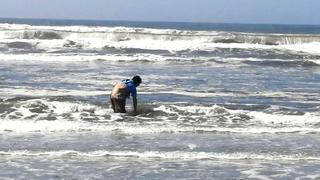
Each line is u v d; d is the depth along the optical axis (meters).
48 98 15.84
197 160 9.95
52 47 38.59
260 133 12.40
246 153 10.44
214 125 13.15
